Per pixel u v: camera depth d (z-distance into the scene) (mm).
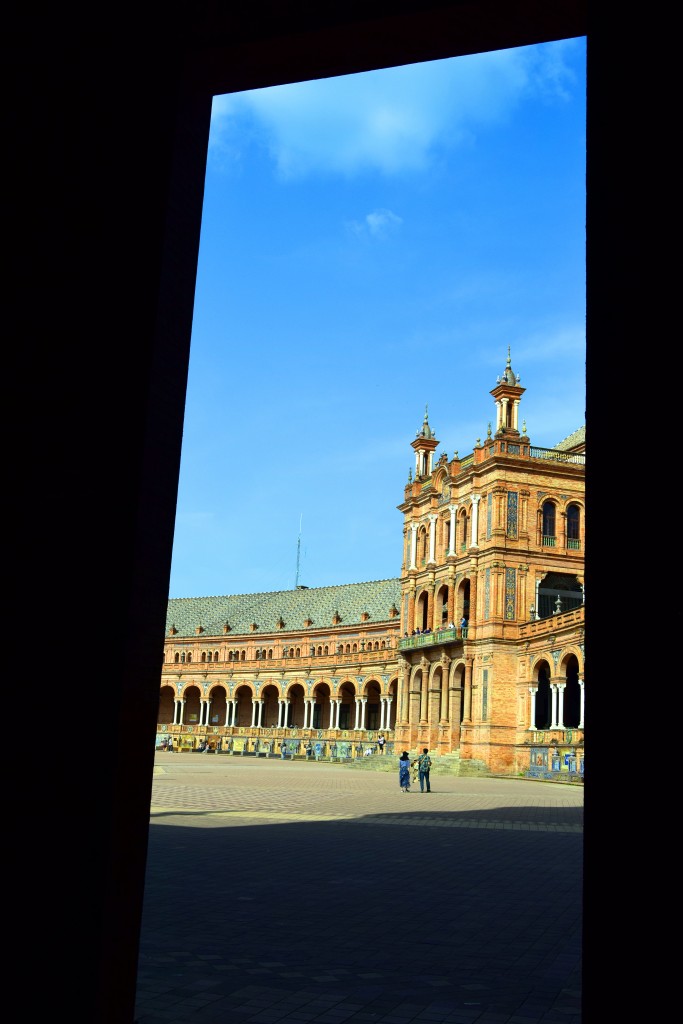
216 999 7852
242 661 112000
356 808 30062
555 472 67062
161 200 4930
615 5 4195
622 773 3631
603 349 3963
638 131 4051
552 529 66625
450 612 70438
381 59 5152
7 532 4824
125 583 4551
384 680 87562
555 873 16500
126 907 4535
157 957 9320
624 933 3531
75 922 4352
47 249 5113
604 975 3541
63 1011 4301
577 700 61750
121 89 5172
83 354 4898
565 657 56594
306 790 39406
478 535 67562
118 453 4707
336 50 5055
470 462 70875
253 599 124188
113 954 4406
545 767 57750
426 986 8555
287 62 5156
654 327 3875
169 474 4949
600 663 3750
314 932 10805
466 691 66000
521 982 8797
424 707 73062
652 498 3762
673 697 3596
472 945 10391
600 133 4129
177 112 5051
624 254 3984
